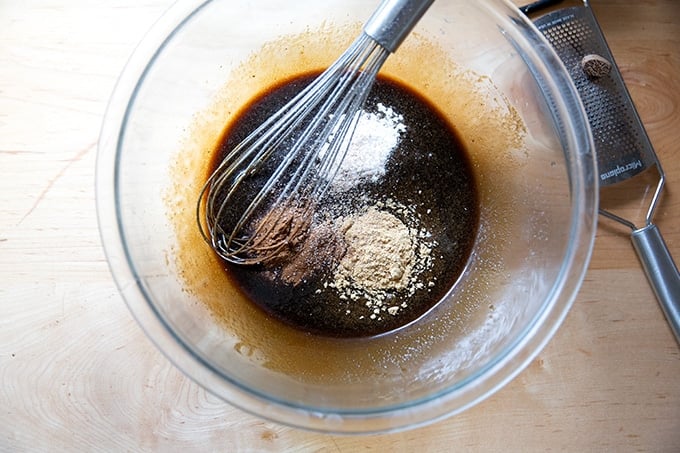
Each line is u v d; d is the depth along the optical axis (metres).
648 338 0.38
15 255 0.37
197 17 0.37
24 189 0.38
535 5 0.40
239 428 0.36
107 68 0.39
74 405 0.36
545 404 0.37
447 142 0.42
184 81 0.38
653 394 0.37
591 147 0.35
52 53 0.39
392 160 0.41
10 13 0.40
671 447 0.36
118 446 0.36
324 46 0.42
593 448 0.36
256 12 0.38
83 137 0.38
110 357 0.36
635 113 0.39
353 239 0.39
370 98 0.42
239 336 0.37
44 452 0.36
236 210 0.40
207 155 0.41
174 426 0.36
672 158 0.40
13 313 0.37
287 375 0.37
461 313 0.39
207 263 0.39
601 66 0.38
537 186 0.39
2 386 0.36
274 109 0.42
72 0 0.40
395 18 0.30
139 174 0.37
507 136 0.41
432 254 0.41
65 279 0.37
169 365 0.36
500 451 0.36
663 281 0.37
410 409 0.33
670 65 0.41
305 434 0.36
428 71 0.42
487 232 0.41
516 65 0.38
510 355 0.34
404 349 0.39
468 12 0.38
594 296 0.38
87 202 0.38
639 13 0.42
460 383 0.34
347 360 0.39
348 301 0.40
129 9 0.40
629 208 0.39
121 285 0.33
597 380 0.37
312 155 0.40
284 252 0.39
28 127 0.38
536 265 0.38
